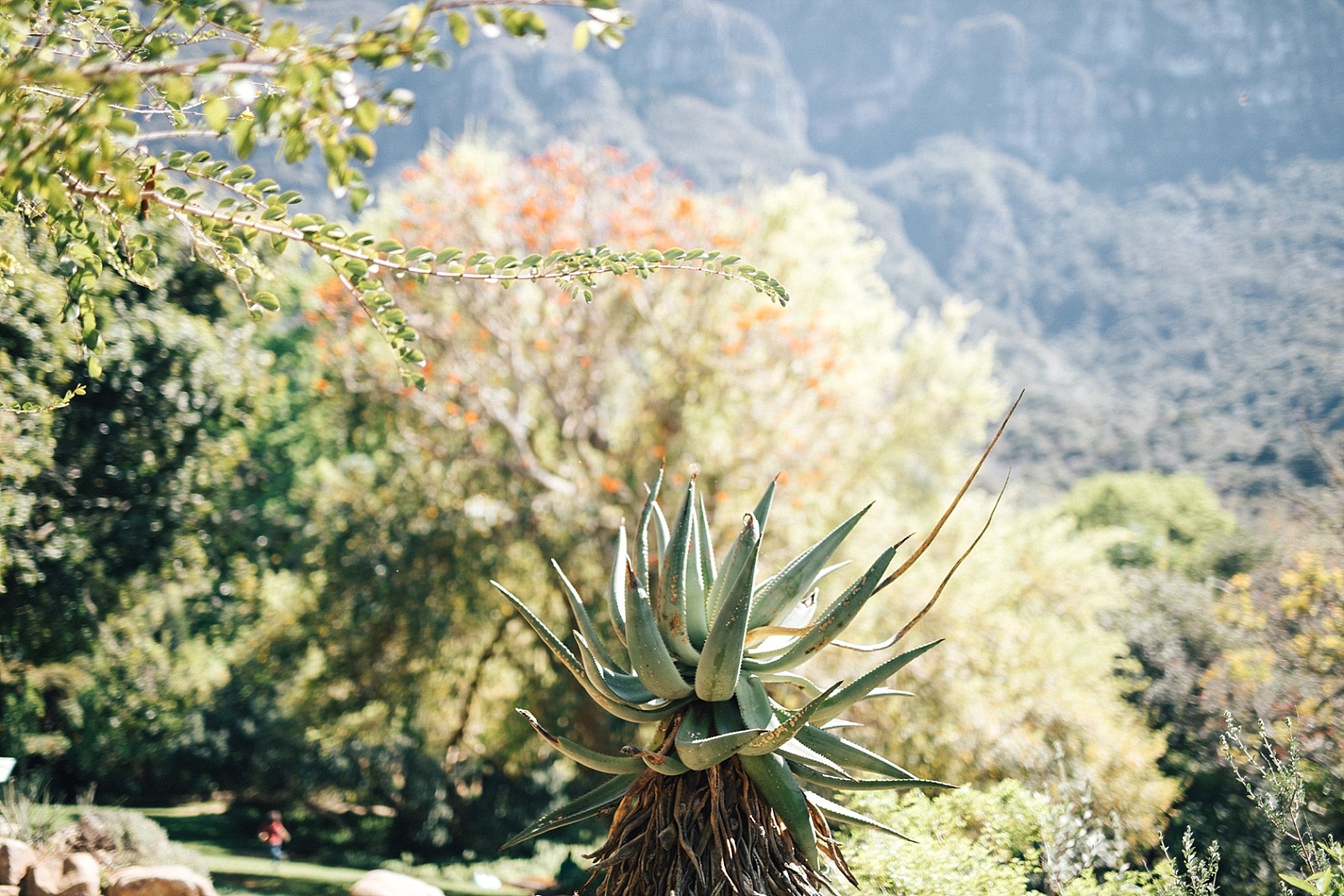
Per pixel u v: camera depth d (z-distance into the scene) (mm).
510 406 20031
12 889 9344
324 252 4199
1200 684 13750
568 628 17672
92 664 16297
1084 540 20953
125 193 3189
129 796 24250
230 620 22094
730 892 3625
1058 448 70625
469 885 18391
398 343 4340
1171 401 76500
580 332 19141
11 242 8031
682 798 3775
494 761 23328
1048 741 12328
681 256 4629
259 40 3018
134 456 13945
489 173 21078
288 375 28000
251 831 22031
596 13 2803
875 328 23500
